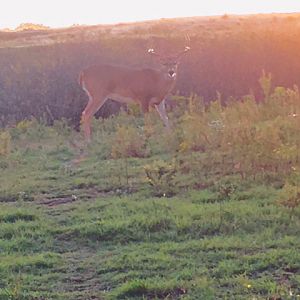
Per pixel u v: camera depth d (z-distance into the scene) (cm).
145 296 646
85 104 2070
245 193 948
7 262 750
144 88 1711
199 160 1123
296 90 1458
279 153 1035
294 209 843
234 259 715
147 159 1242
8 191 1077
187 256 736
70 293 663
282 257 704
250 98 1524
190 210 876
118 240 814
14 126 1830
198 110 1589
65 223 892
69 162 1321
